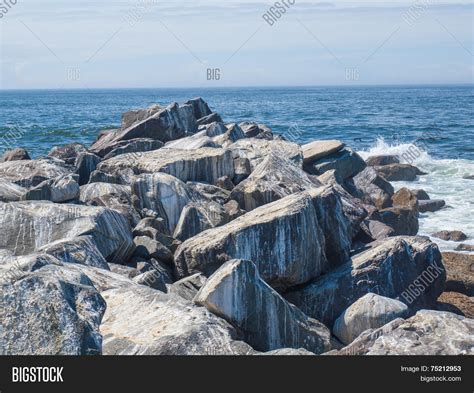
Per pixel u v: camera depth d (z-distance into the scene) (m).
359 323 12.01
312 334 11.60
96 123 59.75
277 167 17.55
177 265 13.82
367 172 24.44
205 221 15.43
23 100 158.25
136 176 16.58
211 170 18.27
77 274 9.68
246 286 11.08
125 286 10.77
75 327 8.51
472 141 44.91
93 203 16.00
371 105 104.31
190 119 24.62
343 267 13.74
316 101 126.75
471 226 23.03
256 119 65.19
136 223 15.54
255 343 11.12
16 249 13.34
